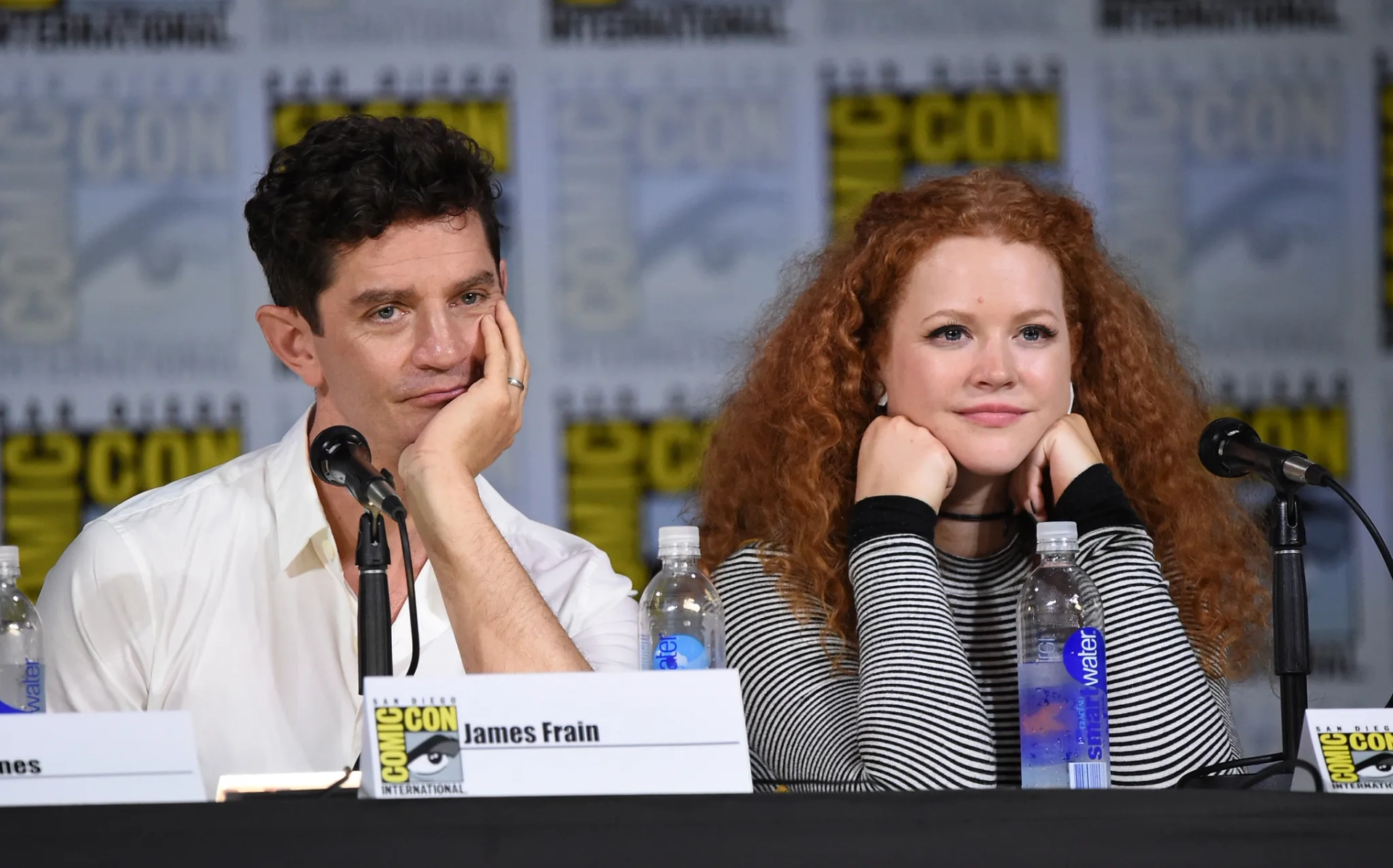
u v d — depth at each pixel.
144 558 8.01
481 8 13.58
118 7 13.34
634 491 13.56
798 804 4.65
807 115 13.68
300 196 7.33
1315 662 13.63
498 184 7.99
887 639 6.88
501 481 13.51
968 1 13.73
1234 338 13.77
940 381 7.30
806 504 7.66
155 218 13.34
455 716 5.03
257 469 8.34
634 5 13.66
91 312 13.28
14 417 13.20
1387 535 13.70
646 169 13.64
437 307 7.43
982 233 7.38
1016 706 7.39
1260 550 8.46
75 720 5.00
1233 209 13.77
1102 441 8.14
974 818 4.65
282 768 7.88
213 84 13.40
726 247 13.65
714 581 7.82
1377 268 13.77
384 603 5.86
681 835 4.60
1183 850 4.63
